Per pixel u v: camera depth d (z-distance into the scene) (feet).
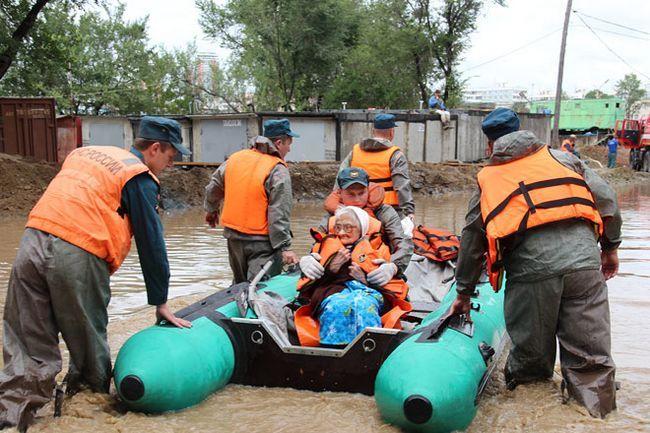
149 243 13.74
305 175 73.51
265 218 20.72
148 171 13.73
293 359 14.85
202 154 84.38
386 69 139.23
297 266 21.44
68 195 12.94
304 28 120.26
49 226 12.74
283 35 122.83
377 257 16.40
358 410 13.78
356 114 86.99
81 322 13.06
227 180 21.12
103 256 13.16
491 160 14.47
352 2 133.28
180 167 69.72
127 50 146.82
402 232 18.78
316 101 142.92
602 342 13.71
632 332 20.89
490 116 15.12
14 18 65.67
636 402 14.79
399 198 22.71
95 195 13.03
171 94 145.48
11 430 12.19
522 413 13.83
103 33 147.23
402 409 12.15
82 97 140.87
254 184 20.45
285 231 20.44
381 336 14.34
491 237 13.79
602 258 15.33
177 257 34.30
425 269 21.18
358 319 15.20
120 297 25.13
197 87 140.36
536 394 14.61
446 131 98.32
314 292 16.15
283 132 21.12
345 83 142.10
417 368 12.56
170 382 13.16
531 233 13.80
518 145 14.16
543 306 13.83
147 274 14.11
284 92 126.62
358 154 23.27
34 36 68.85
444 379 12.36
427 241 21.85
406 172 22.88
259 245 20.79
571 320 13.80
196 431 12.75
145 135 14.39
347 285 15.92
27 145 64.85
